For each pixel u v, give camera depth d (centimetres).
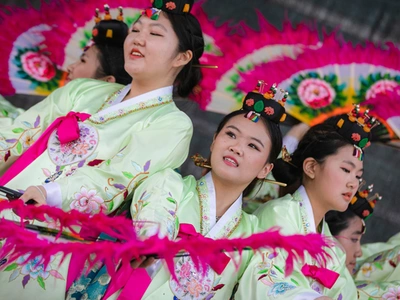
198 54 573
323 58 718
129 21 706
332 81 714
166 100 561
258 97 536
